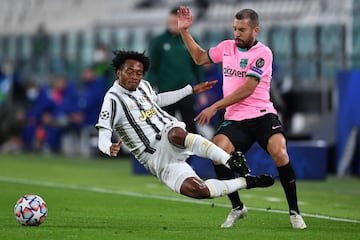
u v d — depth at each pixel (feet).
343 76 180.24
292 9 237.25
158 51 150.51
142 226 92.22
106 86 228.84
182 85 150.51
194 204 117.39
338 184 158.61
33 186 146.72
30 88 247.50
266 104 90.02
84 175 172.04
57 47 269.44
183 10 93.40
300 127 205.77
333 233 85.97
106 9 288.92
